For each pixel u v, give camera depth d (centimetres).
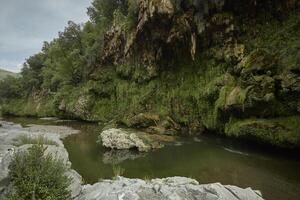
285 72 2148
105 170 1906
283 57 2302
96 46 5891
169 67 4166
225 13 3180
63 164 1016
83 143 2969
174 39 3750
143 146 2589
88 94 5600
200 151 2502
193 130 3519
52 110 6900
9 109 8625
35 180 849
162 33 3878
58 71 7269
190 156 2319
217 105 2906
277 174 1714
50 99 7575
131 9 4475
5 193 847
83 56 6425
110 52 5434
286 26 2627
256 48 2898
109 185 1079
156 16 3719
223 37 3247
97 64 5909
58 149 1163
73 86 6569
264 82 2291
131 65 4812
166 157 2298
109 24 5959
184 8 3531
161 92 4206
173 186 1049
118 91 5075
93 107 5519
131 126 3822
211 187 1003
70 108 5916
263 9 2892
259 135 2270
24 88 9212
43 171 888
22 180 838
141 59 4575
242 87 2553
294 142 1973
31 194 812
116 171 1816
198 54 3650
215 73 3384
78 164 2080
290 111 2114
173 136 3291
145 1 3897
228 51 3175
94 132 3869
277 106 2203
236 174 1755
